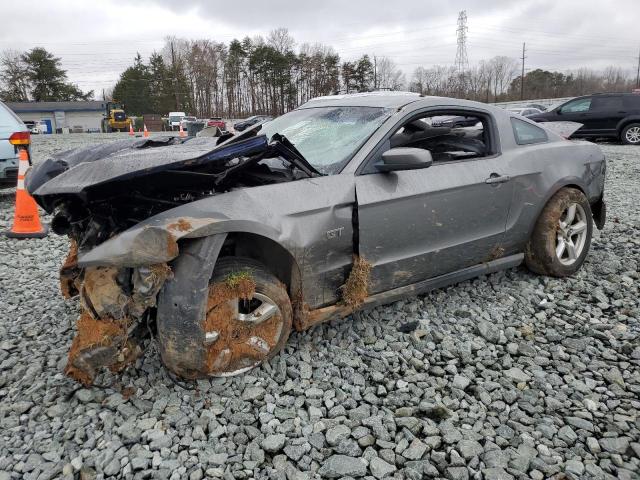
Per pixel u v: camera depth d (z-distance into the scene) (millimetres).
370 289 3295
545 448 2391
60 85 76812
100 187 2734
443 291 4082
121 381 2840
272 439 2406
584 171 4449
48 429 2492
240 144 2832
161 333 2545
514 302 3947
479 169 3758
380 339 3363
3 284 4375
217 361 2736
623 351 3258
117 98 76500
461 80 72688
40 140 22688
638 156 12969
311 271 3014
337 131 3553
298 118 3957
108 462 2268
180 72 77000
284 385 2838
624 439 2445
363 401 2744
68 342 3301
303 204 2941
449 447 2393
